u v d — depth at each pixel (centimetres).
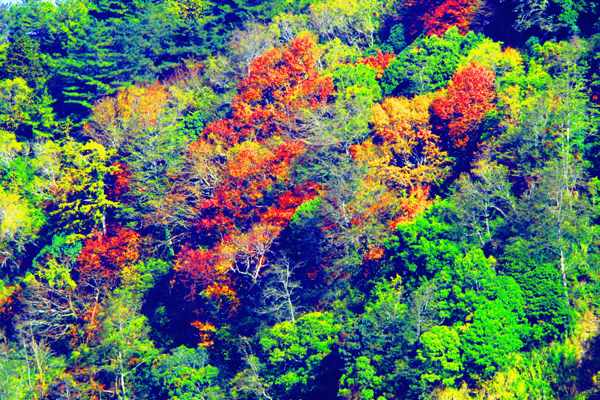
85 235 6550
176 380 4922
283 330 4662
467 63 6072
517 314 4144
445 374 3972
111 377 5303
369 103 6175
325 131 5844
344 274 5025
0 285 6406
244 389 4628
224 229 6034
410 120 5756
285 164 5978
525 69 6056
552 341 4097
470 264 4209
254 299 5300
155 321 5741
